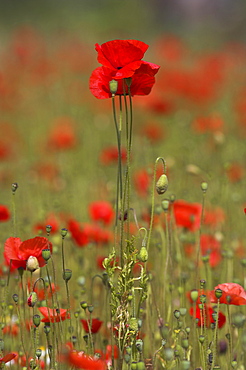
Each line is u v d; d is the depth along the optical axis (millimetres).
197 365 5582
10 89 19672
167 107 14969
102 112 16891
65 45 30953
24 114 19297
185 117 17141
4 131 16062
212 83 18734
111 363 5160
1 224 8859
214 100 18562
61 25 45500
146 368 5254
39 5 50031
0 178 11836
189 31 42969
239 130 14922
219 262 7406
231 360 5086
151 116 16797
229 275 6992
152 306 5871
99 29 44625
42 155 14883
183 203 6699
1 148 13023
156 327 5957
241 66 24344
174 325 5738
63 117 18734
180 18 45438
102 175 12008
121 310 4824
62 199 10617
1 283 5781
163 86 17844
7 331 5875
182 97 18016
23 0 50219
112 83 4676
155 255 6754
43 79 21875
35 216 9727
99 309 6492
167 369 5113
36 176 11609
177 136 15398
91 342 5094
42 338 5973
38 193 10828
